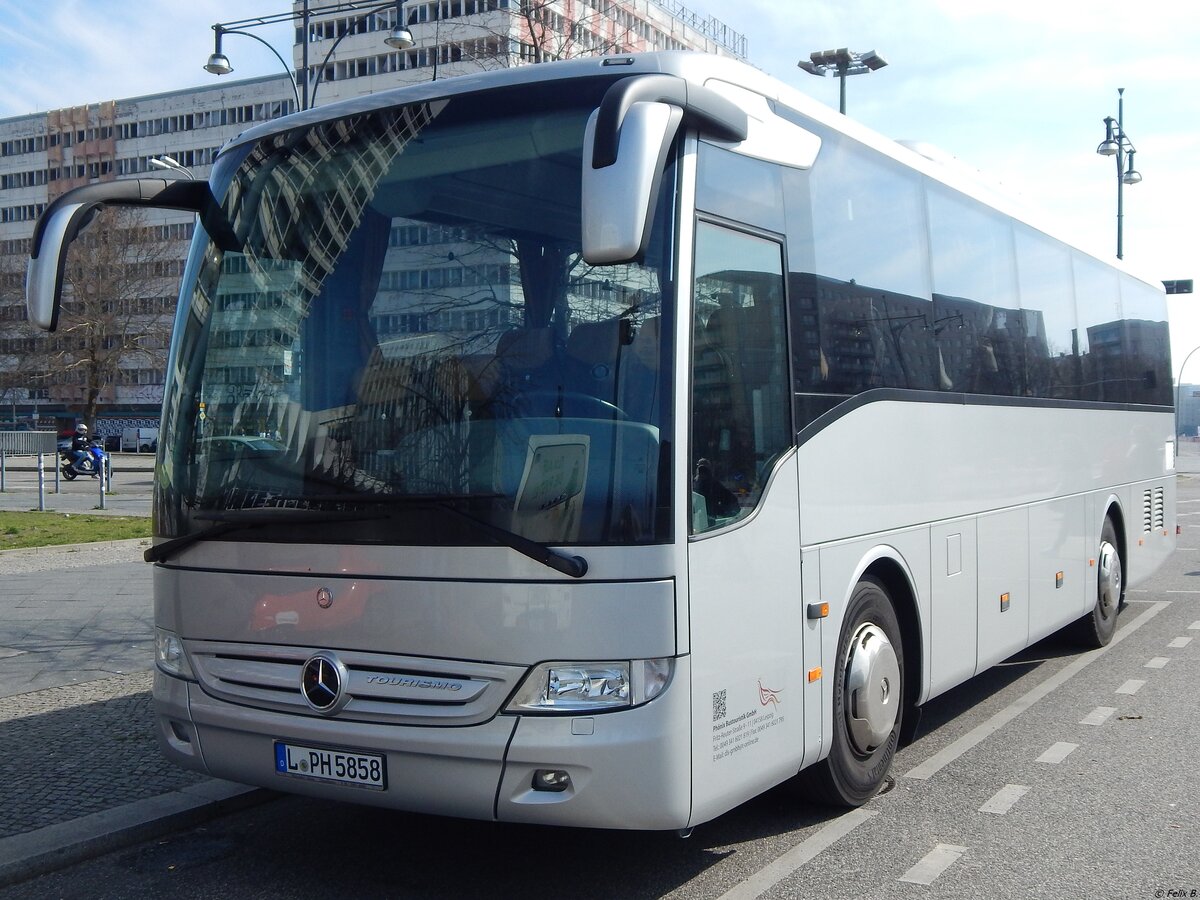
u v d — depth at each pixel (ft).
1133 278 38.58
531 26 54.13
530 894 15.55
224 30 67.26
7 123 370.94
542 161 14.71
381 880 16.15
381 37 197.26
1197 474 178.70
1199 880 15.90
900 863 16.60
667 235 14.14
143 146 352.08
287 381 15.29
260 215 16.34
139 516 76.02
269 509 14.85
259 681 14.94
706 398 14.44
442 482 13.98
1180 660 32.24
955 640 22.38
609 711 13.20
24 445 109.60
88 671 28.81
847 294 18.86
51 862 16.55
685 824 13.74
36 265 15.43
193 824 18.49
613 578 13.26
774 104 17.52
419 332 14.70
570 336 13.99
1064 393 30.09
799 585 16.48
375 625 14.10
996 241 26.53
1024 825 18.29
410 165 15.48
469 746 13.47
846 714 18.34
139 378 289.94
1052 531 28.66
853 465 18.42
